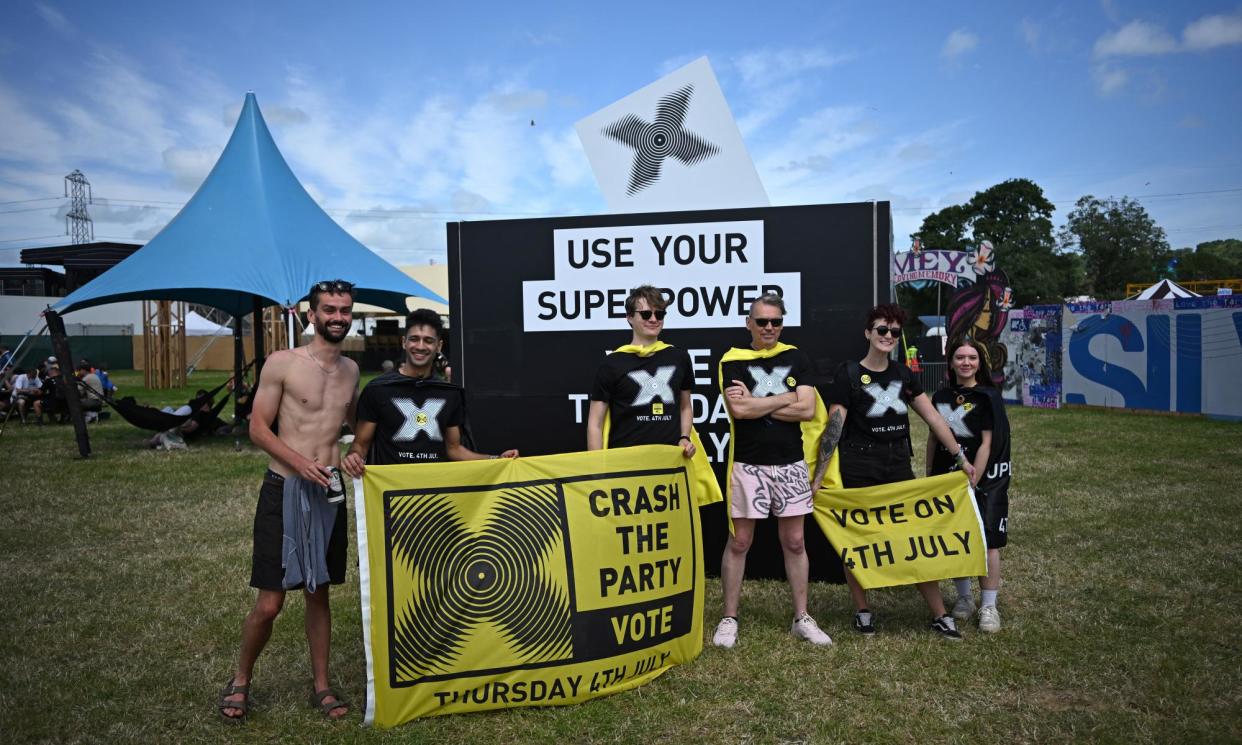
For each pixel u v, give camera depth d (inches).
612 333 222.4
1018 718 128.6
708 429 217.0
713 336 218.8
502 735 126.6
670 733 126.5
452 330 228.7
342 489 131.9
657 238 220.1
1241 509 271.6
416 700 131.6
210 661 157.6
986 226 2075.5
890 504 167.6
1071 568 208.7
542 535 141.9
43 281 1812.3
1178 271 2416.3
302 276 475.5
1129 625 168.4
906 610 184.2
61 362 431.5
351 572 220.8
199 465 405.1
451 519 137.8
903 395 170.1
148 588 203.2
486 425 228.4
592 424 164.6
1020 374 718.5
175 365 1050.1
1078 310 656.4
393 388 144.1
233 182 519.8
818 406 178.7
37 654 161.5
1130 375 610.5
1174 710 130.0
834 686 142.1
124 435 548.1
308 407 129.6
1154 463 366.3
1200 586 192.1
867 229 212.5
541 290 224.8
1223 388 538.0
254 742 125.3
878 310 164.6
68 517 284.4
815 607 187.5
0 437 537.6
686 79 239.0
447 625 134.0
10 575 214.2
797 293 215.9
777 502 160.4
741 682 144.3
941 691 139.4
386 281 525.0
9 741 125.4
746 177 236.8
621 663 141.6
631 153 241.6
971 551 163.2
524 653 136.0
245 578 211.2
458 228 227.6
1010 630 166.6
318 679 136.7
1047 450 412.5
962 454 166.4
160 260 470.9
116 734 127.8
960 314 604.7
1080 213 2191.2
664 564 151.6
